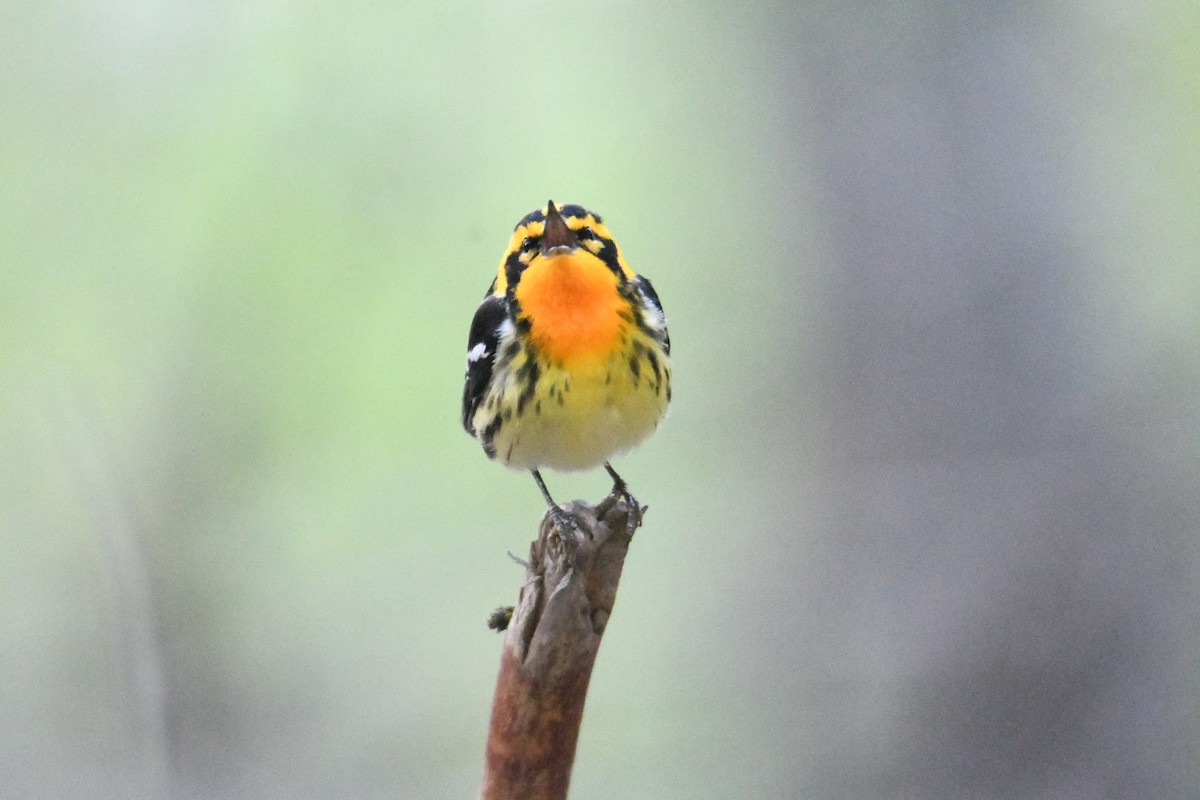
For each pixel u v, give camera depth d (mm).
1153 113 12445
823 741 11617
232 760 14461
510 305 9008
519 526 15273
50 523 14820
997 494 11117
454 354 15492
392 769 14234
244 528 15094
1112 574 10797
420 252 15641
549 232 8500
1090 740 10672
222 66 15469
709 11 14375
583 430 8781
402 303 15570
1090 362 11289
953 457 11320
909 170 11531
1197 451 10945
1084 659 10750
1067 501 10945
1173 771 10477
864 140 11664
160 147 15539
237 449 15227
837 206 11758
